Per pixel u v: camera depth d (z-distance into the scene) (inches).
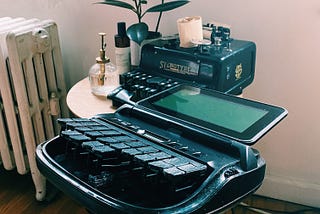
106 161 29.4
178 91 38.5
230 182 26.5
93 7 63.1
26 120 58.9
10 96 58.2
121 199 27.5
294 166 62.4
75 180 28.1
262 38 55.6
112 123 33.8
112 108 44.6
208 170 27.3
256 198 66.3
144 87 42.5
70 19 65.4
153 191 28.1
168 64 45.2
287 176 63.5
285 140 61.1
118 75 50.5
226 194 26.6
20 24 58.2
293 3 52.1
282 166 63.2
